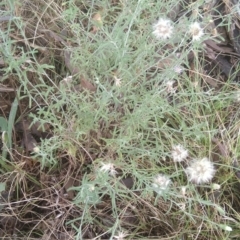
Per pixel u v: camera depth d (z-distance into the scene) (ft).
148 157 1.24
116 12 1.36
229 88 1.40
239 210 1.29
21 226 1.22
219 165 1.29
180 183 1.24
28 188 1.24
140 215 1.22
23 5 1.30
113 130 1.24
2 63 1.26
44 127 1.23
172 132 1.28
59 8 1.34
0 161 1.21
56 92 1.25
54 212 1.20
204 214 1.18
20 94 1.28
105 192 1.10
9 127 1.21
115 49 1.14
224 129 1.29
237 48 1.44
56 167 1.24
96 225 1.21
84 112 1.16
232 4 1.44
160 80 1.20
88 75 1.24
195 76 1.35
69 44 1.31
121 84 1.16
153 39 1.19
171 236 1.22
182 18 1.30
